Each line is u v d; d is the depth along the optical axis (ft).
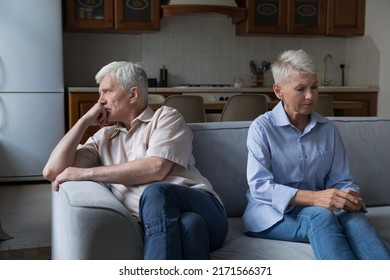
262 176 5.82
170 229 4.71
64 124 15.71
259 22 18.48
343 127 7.45
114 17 17.08
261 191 5.75
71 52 18.03
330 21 19.13
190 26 19.13
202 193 5.44
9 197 13.16
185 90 17.19
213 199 5.60
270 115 6.14
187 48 19.19
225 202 6.75
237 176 6.81
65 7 16.65
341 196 5.30
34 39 15.03
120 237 4.68
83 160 6.11
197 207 5.27
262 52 19.92
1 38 14.76
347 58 20.83
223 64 19.57
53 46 15.23
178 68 19.16
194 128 6.85
